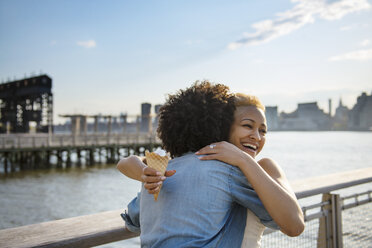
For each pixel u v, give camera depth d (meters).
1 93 63.56
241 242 1.18
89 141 36.00
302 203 8.34
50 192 19.86
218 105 1.32
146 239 1.24
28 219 13.75
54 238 1.41
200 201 1.13
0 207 15.86
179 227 1.14
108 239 1.52
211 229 1.12
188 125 1.29
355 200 2.67
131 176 1.42
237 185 1.16
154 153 1.16
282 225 1.09
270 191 1.10
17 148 30.05
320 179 2.61
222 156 1.19
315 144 86.06
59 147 32.56
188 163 1.23
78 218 1.71
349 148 68.88
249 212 1.23
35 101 57.31
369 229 2.68
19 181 24.22
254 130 1.34
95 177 25.98
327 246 2.41
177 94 1.40
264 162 1.31
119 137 38.81
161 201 1.22
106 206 16.30
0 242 1.37
